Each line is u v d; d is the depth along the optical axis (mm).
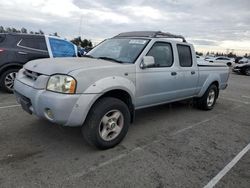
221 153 3691
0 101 5809
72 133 4012
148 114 5520
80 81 3053
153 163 3225
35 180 2674
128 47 4273
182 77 4918
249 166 3332
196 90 5590
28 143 3576
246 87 11781
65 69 3121
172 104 6648
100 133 3377
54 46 7402
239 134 4594
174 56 4715
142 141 3934
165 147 3760
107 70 3402
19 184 2586
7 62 6504
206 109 6199
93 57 4348
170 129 4609
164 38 4555
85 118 3180
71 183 2664
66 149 3459
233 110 6531
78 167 3002
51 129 4133
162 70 4363
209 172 3102
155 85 4227
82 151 3428
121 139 3689
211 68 5973
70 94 2998
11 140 3643
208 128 4828
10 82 6672
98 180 2758
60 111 2959
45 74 3182
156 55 4328
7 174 2752
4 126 4172
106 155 3363
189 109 6242
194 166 3225
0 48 6457
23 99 3490
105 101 3336
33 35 7055
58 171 2885
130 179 2820
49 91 3090
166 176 2934
